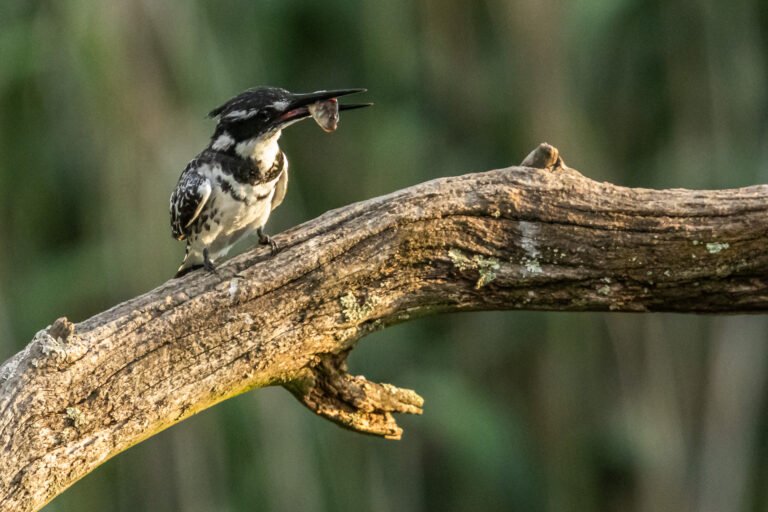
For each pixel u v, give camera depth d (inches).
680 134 618.8
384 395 289.3
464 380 642.2
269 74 590.2
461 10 606.9
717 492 634.2
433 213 274.8
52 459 242.8
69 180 566.3
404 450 610.9
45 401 241.6
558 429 639.1
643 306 283.7
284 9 593.0
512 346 650.2
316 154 613.0
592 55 619.8
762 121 618.8
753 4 619.2
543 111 602.2
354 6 600.1
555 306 285.6
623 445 641.0
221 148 307.0
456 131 615.2
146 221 507.2
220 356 263.9
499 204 277.3
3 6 542.9
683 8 616.1
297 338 271.7
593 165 606.9
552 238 278.2
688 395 640.4
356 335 279.9
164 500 529.0
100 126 514.9
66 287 552.4
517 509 635.5
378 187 600.1
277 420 533.0
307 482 536.7
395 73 606.9
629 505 645.3
